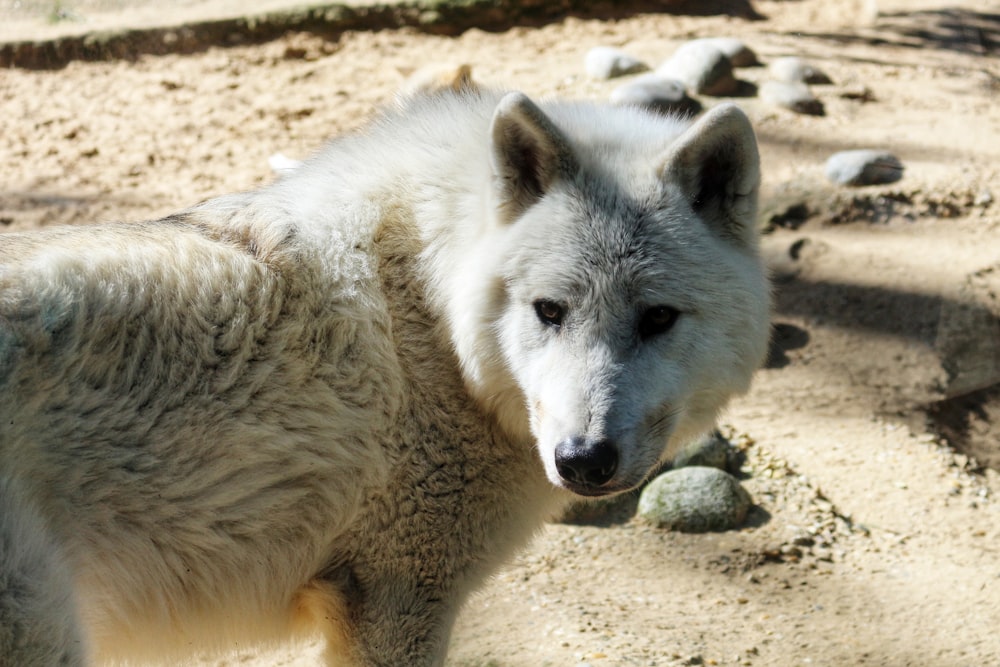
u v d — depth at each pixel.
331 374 3.21
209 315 3.05
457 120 3.65
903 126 9.27
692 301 3.26
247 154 8.74
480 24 11.62
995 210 8.08
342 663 3.44
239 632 3.39
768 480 5.59
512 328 3.30
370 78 10.34
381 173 3.53
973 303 7.06
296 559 3.30
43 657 2.73
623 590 4.71
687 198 3.36
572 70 10.16
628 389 3.15
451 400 3.43
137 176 8.35
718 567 4.91
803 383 6.59
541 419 3.19
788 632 4.44
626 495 5.48
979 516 5.41
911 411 6.36
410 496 3.36
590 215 3.28
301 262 3.24
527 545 3.74
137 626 3.15
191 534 3.07
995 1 11.95
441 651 3.49
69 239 3.11
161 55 10.86
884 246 7.79
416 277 3.46
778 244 7.79
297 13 11.26
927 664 4.24
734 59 10.21
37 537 2.74
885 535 5.21
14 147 8.84
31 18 11.32
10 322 2.78
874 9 12.48
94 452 2.88
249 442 3.09
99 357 2.89
